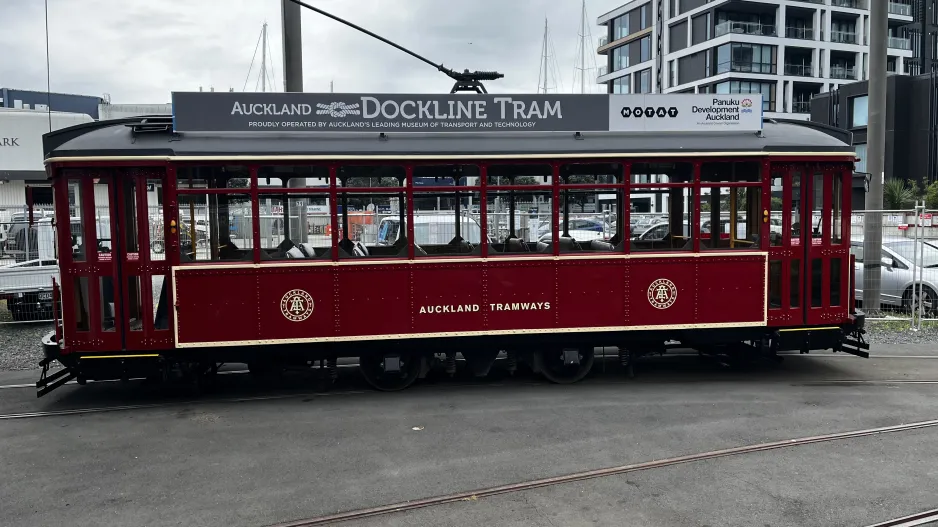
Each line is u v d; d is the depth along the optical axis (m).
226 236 7.71
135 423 7.00
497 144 7.93
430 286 7.88
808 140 8.36
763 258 8.27
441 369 9.12
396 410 7.34
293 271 7.69
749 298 8.27
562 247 8.25
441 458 5.86
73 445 6.33
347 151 7.65
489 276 7.95
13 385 8.66
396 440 6.35
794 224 8.38
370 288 7.81
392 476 5.47
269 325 7.69
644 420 6.88
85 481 5.46
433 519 4.70
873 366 9.32
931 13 55.31
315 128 7.83
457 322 7.94
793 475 5.41
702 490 5.13
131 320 7.55
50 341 7.60
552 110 8.14
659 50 55.56
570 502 4.95
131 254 7.49
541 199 8.19
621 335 8.29
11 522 4.76
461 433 6.53
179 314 7.54
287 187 7.67
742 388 8.16
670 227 8.59
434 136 8.00
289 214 7.86
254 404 7.68
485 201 7.97
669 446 6.10
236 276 7.62
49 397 8.09
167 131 7.68
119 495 5.18
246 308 7.65
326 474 5.54
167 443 6.36
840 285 8.52
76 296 7.48
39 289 12.78
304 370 8.96
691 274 8.17
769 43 48.31
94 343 7.50
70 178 7.37
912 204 33.16
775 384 8.35
